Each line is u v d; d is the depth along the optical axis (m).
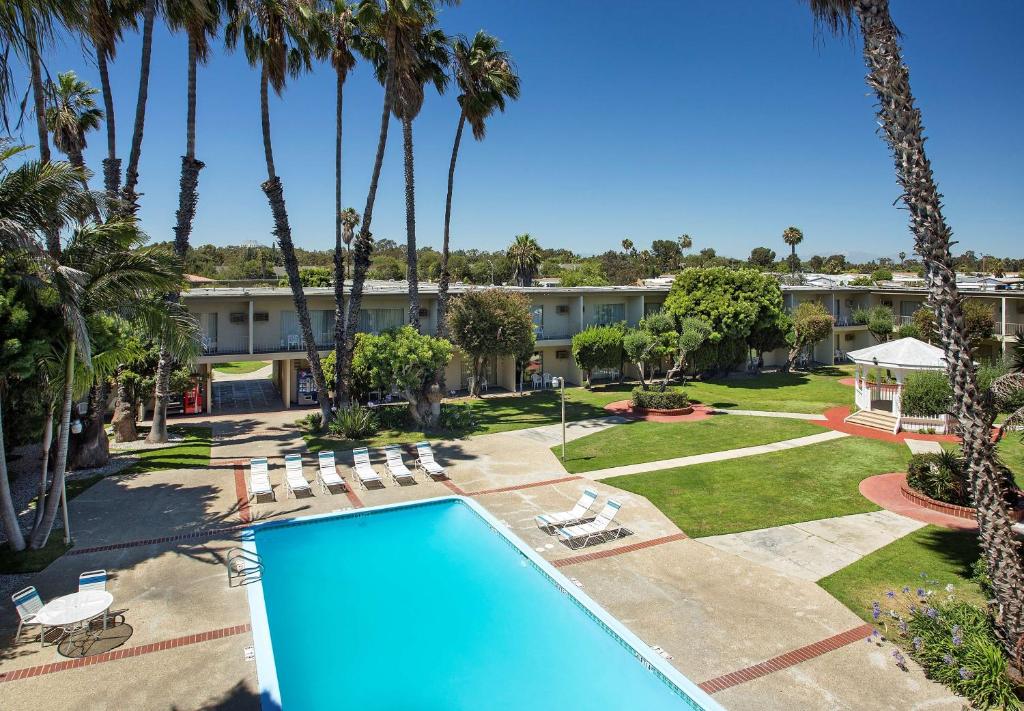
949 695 9.22
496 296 31.81
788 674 9.76
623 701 9.42
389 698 9.59
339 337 27.70
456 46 27.97
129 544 14.93
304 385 34.69
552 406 33.41
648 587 12.72
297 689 9.80
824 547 14.64
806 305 46.44
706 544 14.90
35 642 10.64
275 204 25.94
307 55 26.08
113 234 13.73
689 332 33.50
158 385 25.22
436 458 22.88
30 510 17.34
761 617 11.49
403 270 93.88
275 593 12.96
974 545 14.58
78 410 21.33
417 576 13.72
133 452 23.47
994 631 9.91
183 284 15.38
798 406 32.88
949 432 25.86
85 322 13.24
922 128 9.72
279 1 23.55
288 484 19.11
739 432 26.77
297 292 26.67
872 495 18.36
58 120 26.08
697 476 20.31
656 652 10.39
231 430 28.12
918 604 11.77
